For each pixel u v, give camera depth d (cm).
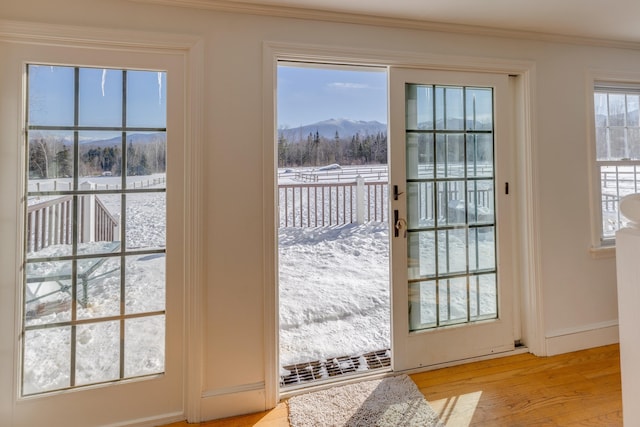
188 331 174
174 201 174
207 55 175
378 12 189
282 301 336
